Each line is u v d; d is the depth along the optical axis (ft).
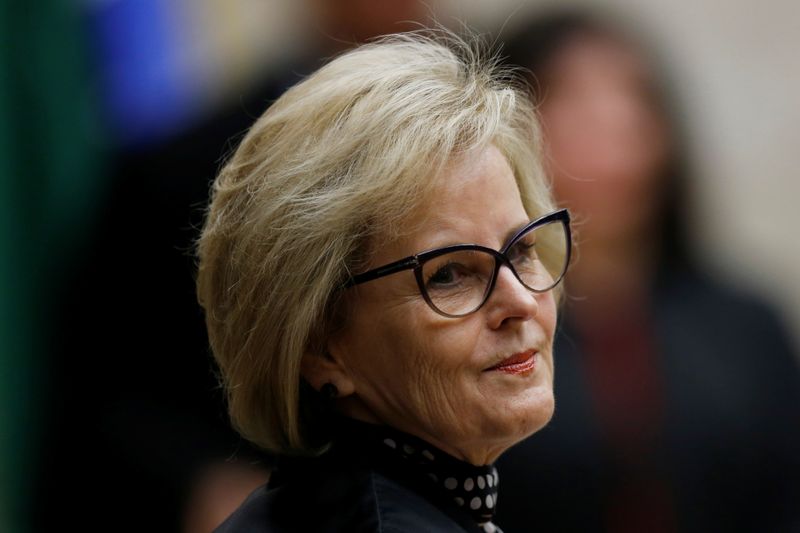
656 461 29.63
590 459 28.99
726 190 47.24
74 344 30.25
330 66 17.95
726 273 33.32
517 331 17.52
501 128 18.08
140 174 30.25
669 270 32.07
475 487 18.19
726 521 29.96
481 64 18.60
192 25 36.42
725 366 31.07
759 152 47.37
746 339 31.78
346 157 16.96
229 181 18.06
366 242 17.10
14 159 35.22
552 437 28.96
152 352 29.86
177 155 30.17
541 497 28.66
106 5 36.81
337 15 31.53
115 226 30.22
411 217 17.02
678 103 32.48
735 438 30.27
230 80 32.24
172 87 35.68
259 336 17.62
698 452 29.96
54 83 36.06
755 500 30.30
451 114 17.33
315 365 17.89
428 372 17.33
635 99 31.60
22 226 35.42
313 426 18.43
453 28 33.78
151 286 29.89
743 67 47.29
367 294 17.26
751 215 47.29
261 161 17.65
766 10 47.29
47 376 33.40
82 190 34.71
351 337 17.61
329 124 17.20
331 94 17.37
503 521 28.63
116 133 33.53
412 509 17.19
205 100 32.12
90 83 36.42
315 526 17.25
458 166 17.25
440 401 17.40
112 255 30.22
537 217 19.38
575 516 28.71
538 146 19.58
